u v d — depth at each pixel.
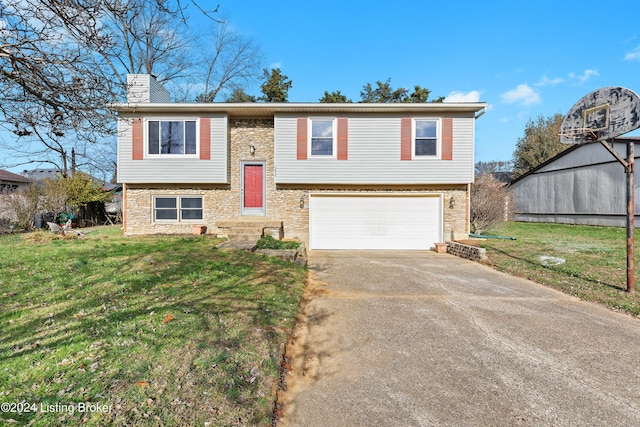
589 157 17.55
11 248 8.16
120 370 2.80
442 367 3.37
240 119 12.03
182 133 11.53
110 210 22.45
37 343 3.21
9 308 4.11
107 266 6.26
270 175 11.95
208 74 22.80
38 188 16.09
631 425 2.54
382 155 11.48
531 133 30.50
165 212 11.89
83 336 3.37
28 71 3.07
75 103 3.42
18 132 3.42
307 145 11.48
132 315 3.95
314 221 11.86
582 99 6.83
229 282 5.55
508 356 3.60
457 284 6.54
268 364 3.14
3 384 2.54
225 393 2.62
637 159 15.15
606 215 16.58
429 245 11.81
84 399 2.41
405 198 11.81
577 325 4.46
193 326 3.72
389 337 4.06
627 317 4.77
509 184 23.66
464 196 11.72
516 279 6.95
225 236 10.84
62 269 5.98
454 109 11.20
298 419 2.57
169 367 2.90
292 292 5.47
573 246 10.45
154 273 5.79
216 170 11.51
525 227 17.41
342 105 11.00
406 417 2.61
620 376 3.21
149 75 11.59
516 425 2.52
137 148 11.42
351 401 2.81
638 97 5.82
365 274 7.43
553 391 2.96
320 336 4.09
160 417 2.30
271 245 9.71
